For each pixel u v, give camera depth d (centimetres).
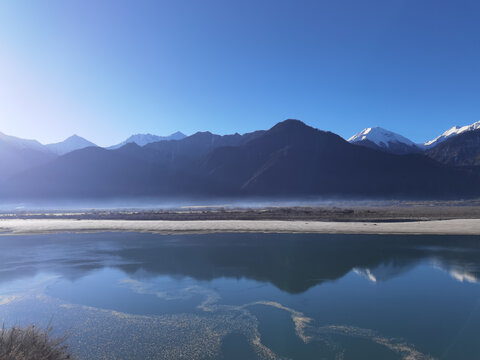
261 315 998
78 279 1440
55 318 972
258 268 1639
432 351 759
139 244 2438
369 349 770
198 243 2481
